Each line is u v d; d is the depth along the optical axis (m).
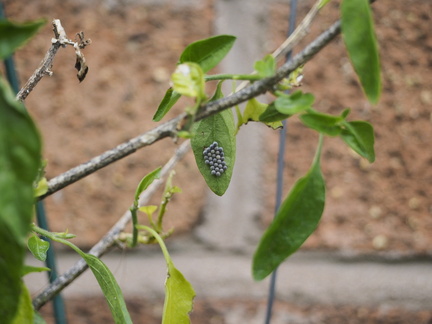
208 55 0.34
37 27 0.27
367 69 0.29
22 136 0.26
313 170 0.31
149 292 0.56
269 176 0.56
